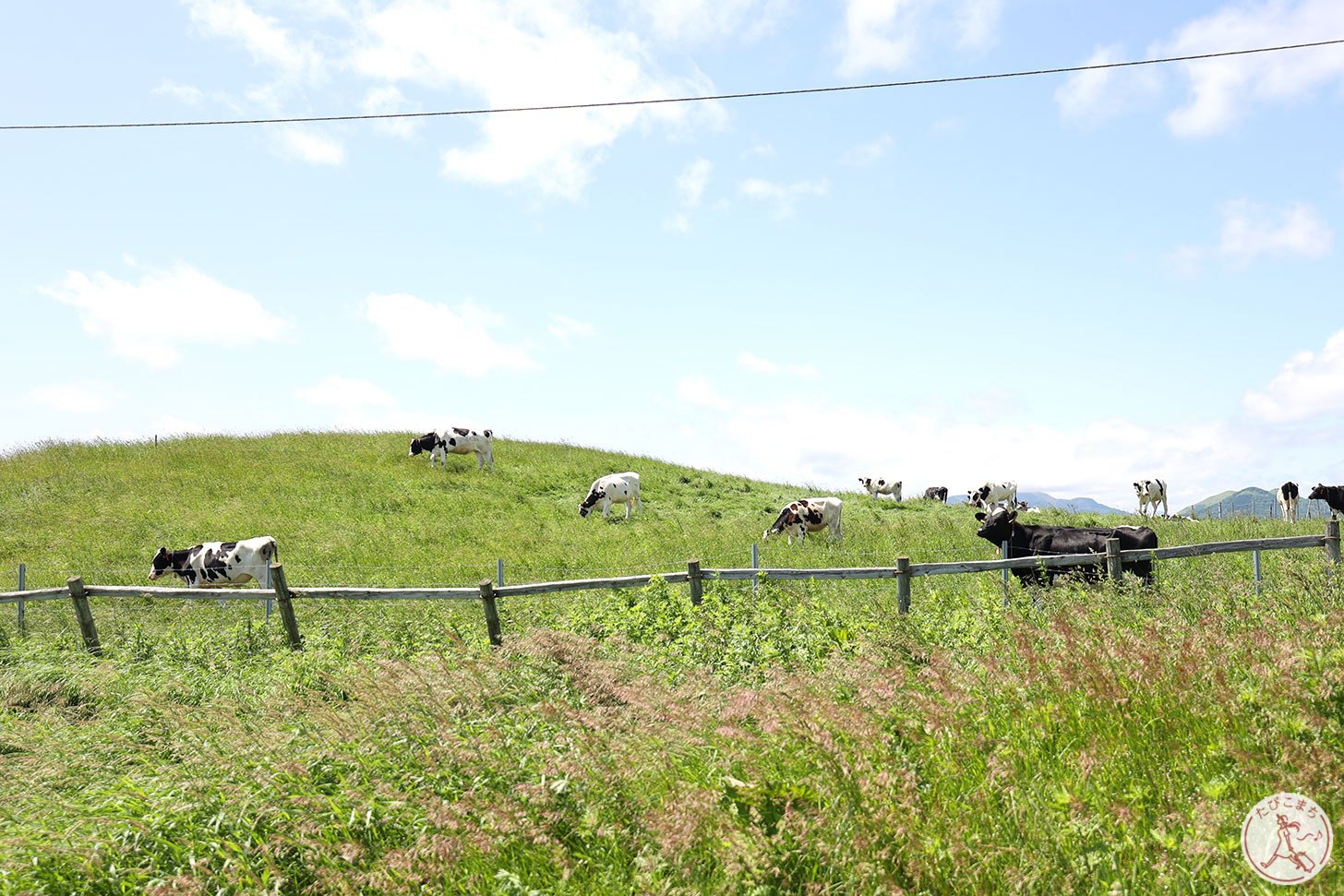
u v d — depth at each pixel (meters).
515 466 31.12
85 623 12.34
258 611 14.71
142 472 26.67
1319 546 11.49
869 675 6.35
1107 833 4.16
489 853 4.70
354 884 4.61
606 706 6.70
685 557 19.64
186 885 4.55
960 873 3.91
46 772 6.32
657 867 4.15
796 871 4.09
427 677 7.07
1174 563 12.53
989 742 5.25
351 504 24.52
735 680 8.18
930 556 18.14
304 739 6.35
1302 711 4.59
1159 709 5.23
